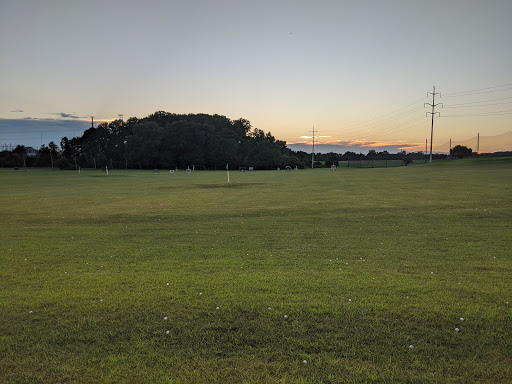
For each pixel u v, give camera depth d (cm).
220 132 13300
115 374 467
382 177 5034
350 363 485
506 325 579
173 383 447
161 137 12094
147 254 1085
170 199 2664
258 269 911
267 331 576
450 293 720
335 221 1642
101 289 773
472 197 2414
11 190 3662
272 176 6269
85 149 13200
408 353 506
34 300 713
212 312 646
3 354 515
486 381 441
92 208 2200
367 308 652
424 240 1227
